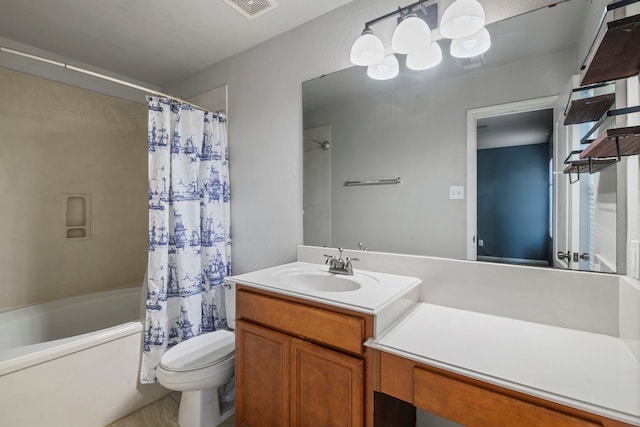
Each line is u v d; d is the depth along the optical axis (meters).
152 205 1.87
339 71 1.78
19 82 2.18
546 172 1.22
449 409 0.91
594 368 0.87
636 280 0.95
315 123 1.89
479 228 1.37
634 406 0.71
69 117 2.44
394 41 1.32
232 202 2.33
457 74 1.43
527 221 1.26
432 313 1.34
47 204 2.34
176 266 2.00
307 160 1.93
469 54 1.39
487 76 1.35
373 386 1.08
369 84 1.68
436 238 1.49
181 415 1.70
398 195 1.60
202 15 1.84
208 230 2.16
